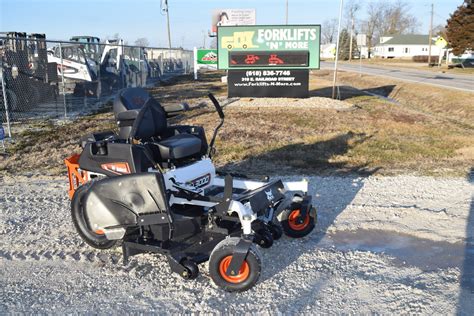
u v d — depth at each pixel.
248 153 10.31
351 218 6.50
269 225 5.61
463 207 6.99
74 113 16.97
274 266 5.07
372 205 7.02
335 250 5.50
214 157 9.95
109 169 5.28
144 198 4.69
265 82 20.34
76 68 19.81
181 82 32.75
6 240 5.73
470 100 20.92
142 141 5.73
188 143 5.58
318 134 13.00
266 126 14.33
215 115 16.66
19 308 4.27
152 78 33.56
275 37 19.80
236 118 15.95
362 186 7.98
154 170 5.26
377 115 17.23
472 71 46.91
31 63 17.03
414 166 9.41
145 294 4.51
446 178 8.52
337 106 18.92
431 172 8.93
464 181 8.31
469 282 4.77
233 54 20.08
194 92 24.61
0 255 5.31
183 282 4.72
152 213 4.70
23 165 9.40
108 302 4.38
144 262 5.16
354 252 5.45
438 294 4.53
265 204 4.99
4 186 7.98
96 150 5.40
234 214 4.88
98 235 5.34
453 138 12.57
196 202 5.01
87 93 20.38
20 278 4.81
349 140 11.98
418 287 4.66
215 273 4.47
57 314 4.18
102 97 21.81
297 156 10.11
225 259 4.46
